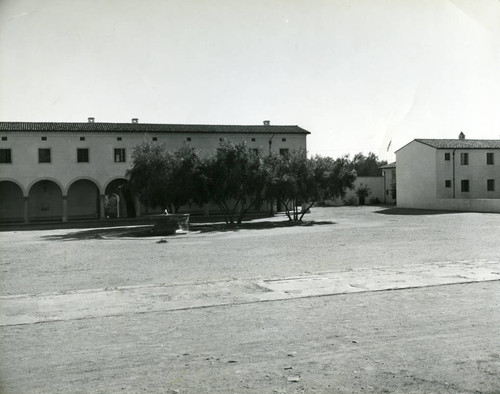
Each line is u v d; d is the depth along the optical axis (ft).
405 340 21.44
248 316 26.30
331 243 66.39
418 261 46.37
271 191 115.55
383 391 16.21
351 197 236.63
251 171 112.27
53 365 19.12
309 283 35.40
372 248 59.00
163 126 153.28
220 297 31.24
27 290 35.53
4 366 19.07
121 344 21.71
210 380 17.35
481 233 77.46
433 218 121.90
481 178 169.99
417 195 177.37
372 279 36.58
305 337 22.17
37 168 137.28
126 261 51.75
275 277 38.45
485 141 178.50
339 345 20.94
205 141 150.82
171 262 49.78
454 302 28.58
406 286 33.65
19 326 25.07
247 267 44.78
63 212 139.23
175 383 17.13
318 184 121.80
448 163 167.84
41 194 146.51
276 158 122.11
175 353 20.34
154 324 25.08
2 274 44.29
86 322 25.72
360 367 18.34
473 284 34.14
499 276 37.01
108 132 142.10
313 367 18.44
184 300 30.58
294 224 112.37
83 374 18.13
